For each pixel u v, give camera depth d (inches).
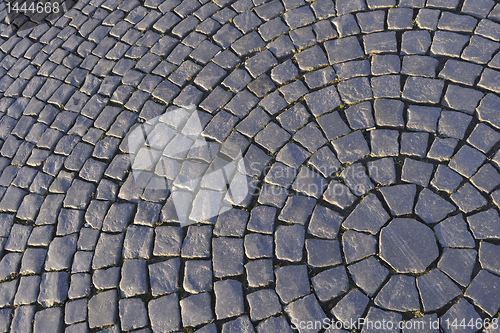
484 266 106.3
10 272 130.1
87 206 136.5
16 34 197.2
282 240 118.7
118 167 142.4
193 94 152.7
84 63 174.2
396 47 145.3
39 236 134.5
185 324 112.1
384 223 115.6
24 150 156.3
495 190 115.3
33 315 121.0
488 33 141.6
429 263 108.6
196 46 165.5
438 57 140.2
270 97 145.2
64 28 190.4
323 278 111.6
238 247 120.0
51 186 144.2
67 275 125.0
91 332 115.3
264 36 160.7
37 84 174.1
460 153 122.1
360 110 135.0
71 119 159.2
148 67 164.4
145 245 125.2
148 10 183.0
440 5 150.7
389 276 108.7
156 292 117.6
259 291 113.0
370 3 157.8
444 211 114.7
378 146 127.1
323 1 163.3
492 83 131.5
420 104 132.3
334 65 146.6
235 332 108.6
